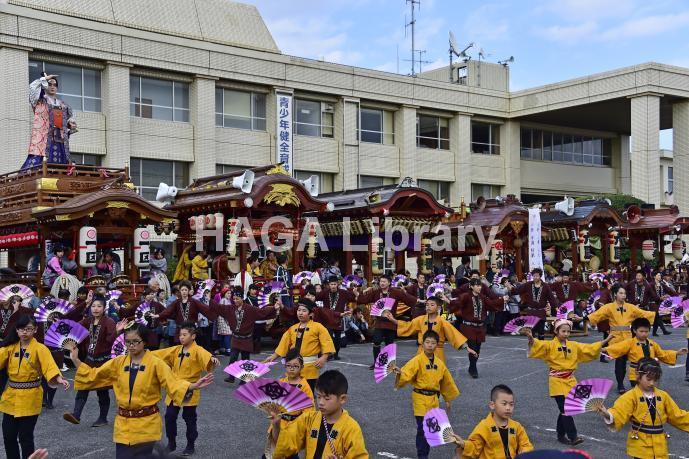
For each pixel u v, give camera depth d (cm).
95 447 933
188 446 896
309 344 1025
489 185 4253
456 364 1587
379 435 986
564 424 943
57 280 1559
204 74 3169
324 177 3631
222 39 3338
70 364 1571
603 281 2180
